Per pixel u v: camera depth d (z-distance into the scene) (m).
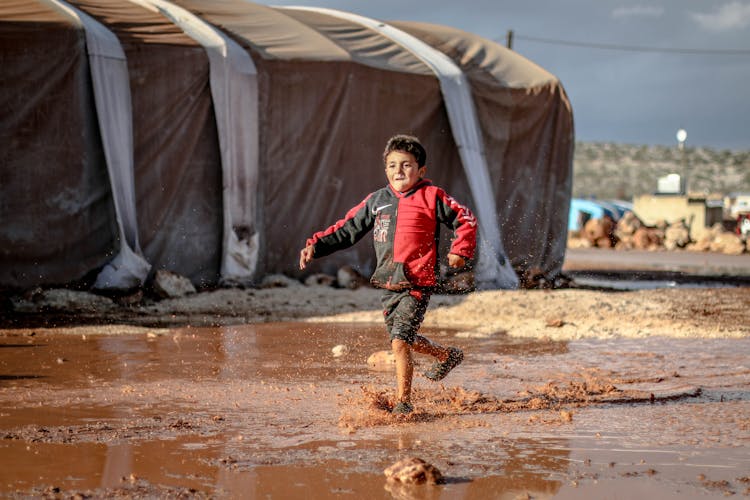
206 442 3.91
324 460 3.59
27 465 3.47
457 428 4.27
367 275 14.37
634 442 3.97
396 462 3.42
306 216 13.62
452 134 14.88
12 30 10.92
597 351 7.46
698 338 8.45
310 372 6.13
